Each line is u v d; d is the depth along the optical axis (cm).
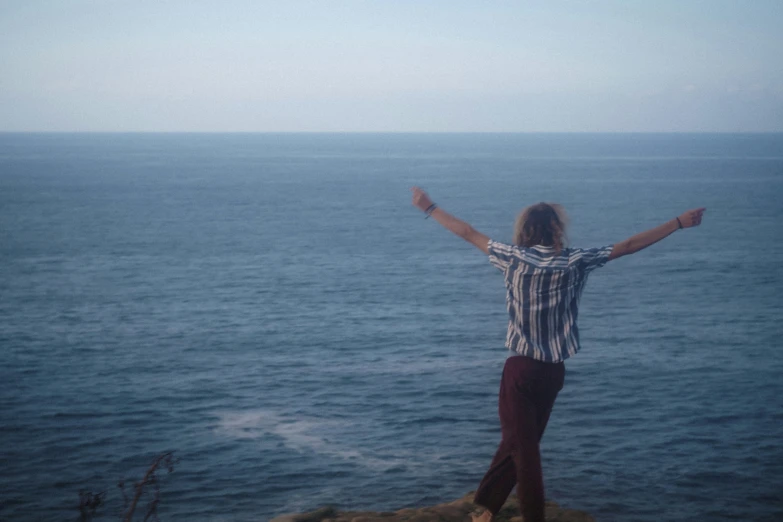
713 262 5428
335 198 11312
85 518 602
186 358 2900
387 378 2584
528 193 11800
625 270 5100
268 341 3180
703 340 3122
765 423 2056
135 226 7756
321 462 1820
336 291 4362
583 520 521
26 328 3416
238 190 12812
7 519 1490
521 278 382
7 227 7494
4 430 2067
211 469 1775
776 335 3222
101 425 2122
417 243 6612
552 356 382
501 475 429
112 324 3509
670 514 1483
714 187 13062
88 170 18300
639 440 1920
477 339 3186
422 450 1902
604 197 11069
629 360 2767
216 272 5059
